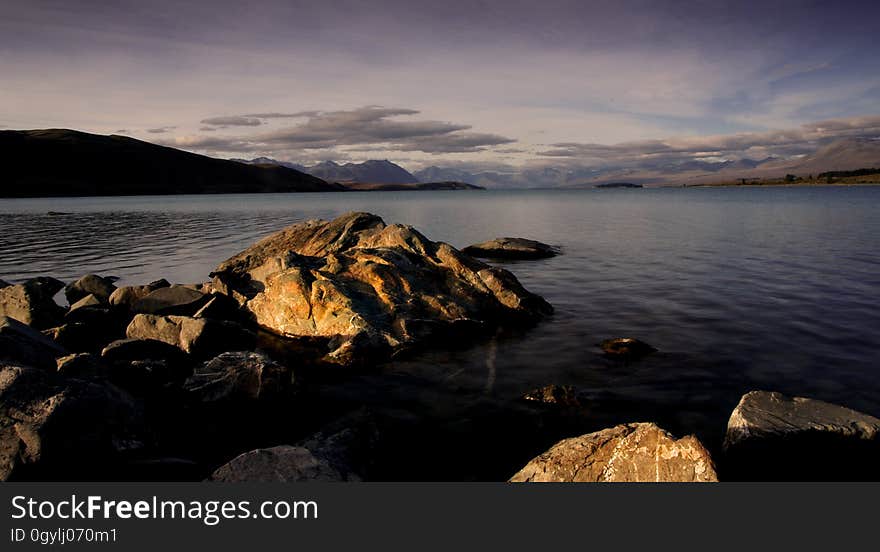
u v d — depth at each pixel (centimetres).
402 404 1421
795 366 1619
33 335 1506
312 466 990
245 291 2472
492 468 1102
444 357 1797
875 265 3309
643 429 981
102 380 1167
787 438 1065
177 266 3794
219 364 1548
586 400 1402
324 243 3053
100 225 7556
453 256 2473
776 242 4603
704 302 2455
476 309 2208
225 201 18488
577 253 4225
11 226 7369
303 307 2062
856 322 2058
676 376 1565
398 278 2214
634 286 2867
